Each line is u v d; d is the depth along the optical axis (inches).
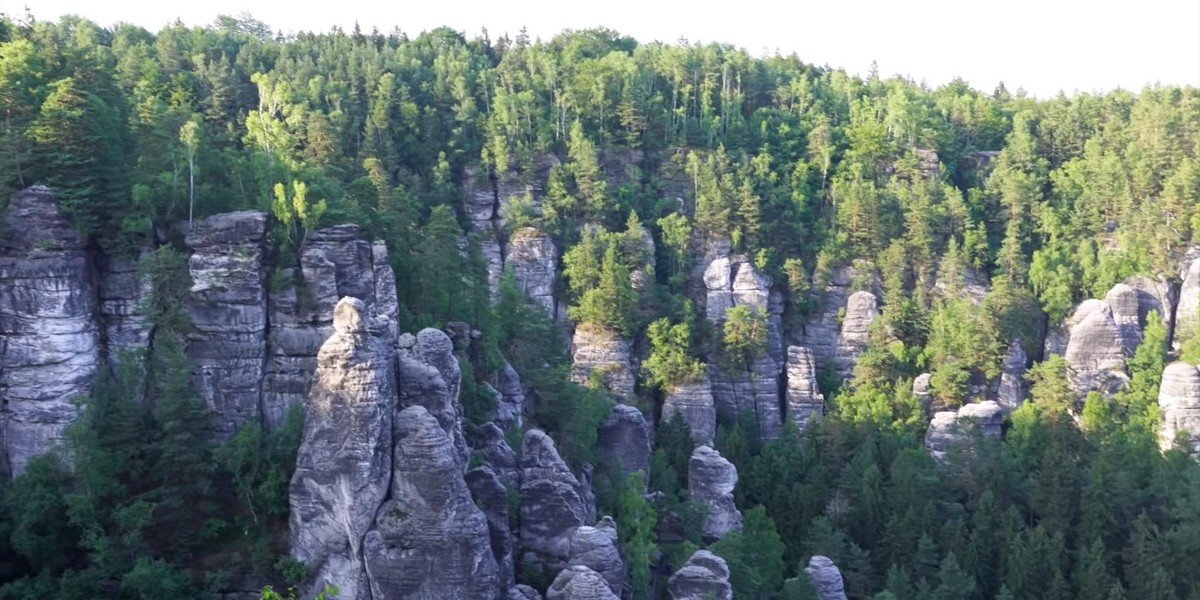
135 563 2507.4
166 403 2642.7
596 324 5477.4
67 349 2719.0
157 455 2667.3
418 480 2456.9
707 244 6146.7
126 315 2832.2
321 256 2918.3
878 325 5767.7
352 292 3014.3
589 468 3599.9
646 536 3346.5
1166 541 3919.8
